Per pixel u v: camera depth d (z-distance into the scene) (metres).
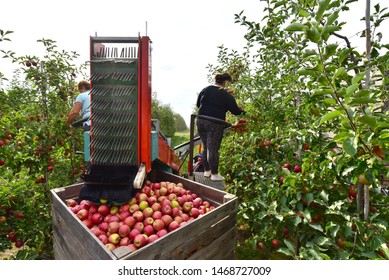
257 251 3.27
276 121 3.42
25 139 3.94
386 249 1.57
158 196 2.58
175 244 1.78
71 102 5.09
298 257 1.89
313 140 2.44
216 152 3.65
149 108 2.34
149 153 2.38
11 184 3.38
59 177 4.43
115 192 2.23
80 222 1.87
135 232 2.11
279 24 3.00
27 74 4.15
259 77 3.76
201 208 2.56
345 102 1.42
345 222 1.94
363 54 2.08
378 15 2.09
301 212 2.13
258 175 3.38
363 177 1.70
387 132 1.40
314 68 1.50
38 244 3.33
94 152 2.34
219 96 3.68
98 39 2.33
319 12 1.43
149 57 2.33
